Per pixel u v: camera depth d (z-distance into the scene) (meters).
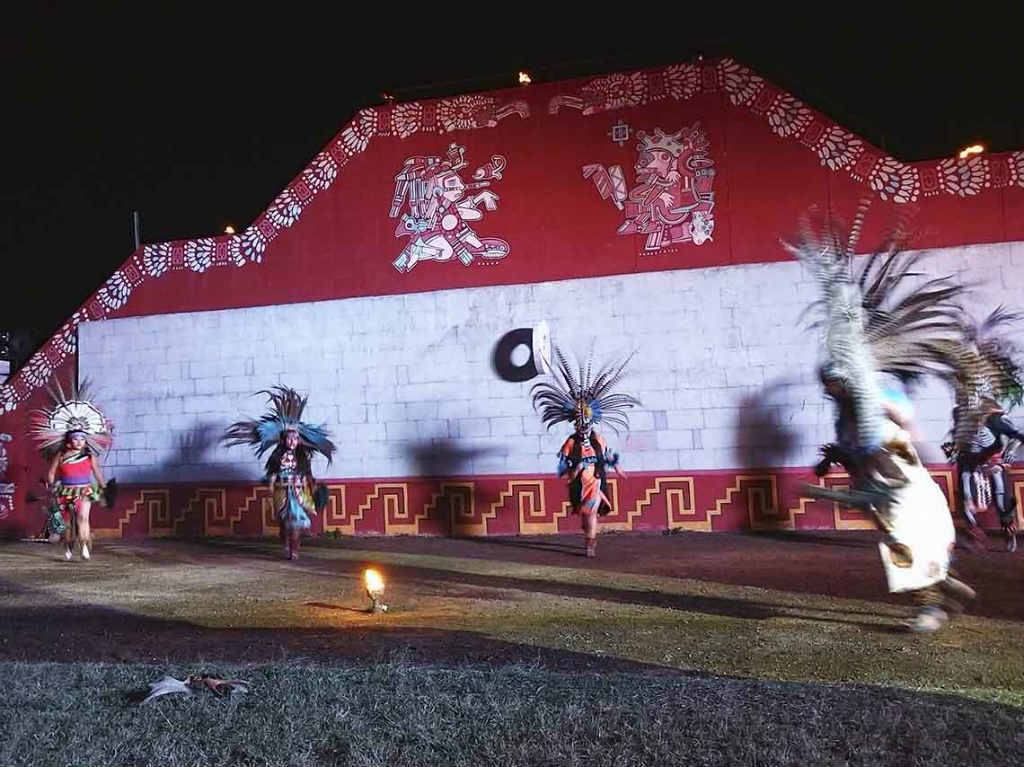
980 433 13.27
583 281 15.88
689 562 11.77
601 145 16.06
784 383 14.86
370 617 8.57
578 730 4.48
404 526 16.39
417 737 4.51
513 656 6.73
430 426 16.44
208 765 4.27
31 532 18.17
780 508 14.72
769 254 15.10
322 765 4.27
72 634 8.11
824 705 4.78
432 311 16.59
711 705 4.82
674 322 15.41
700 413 15.18
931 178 14.46
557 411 13.79
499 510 15.97
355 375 16.89
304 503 13.48
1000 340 13.84
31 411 18.47
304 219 17.45
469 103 16.81
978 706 4.78
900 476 7.00
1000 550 11.94
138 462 17.88
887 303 7.96
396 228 16.95
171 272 18.05
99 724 4.84
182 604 9.68
